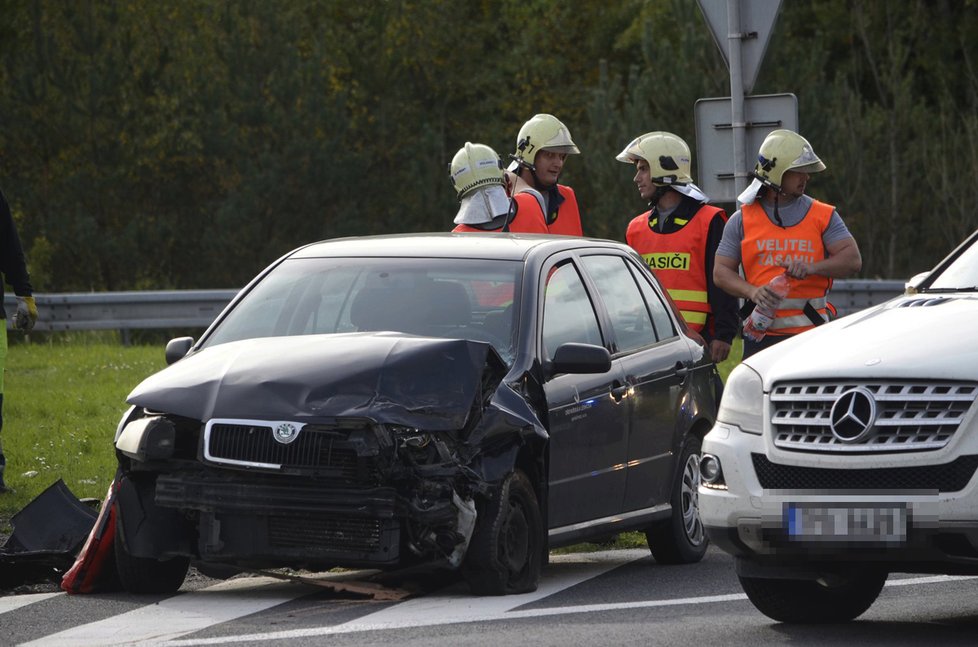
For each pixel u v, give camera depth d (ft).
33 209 322.96
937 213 358.43
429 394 69.15
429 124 383.45
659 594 74.74
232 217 321.11
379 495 67.31
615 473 82.53
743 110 113.39
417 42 406.62
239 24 337.11
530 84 444.14
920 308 65.82
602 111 321.11
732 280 99.66
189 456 71.51
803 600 65.92
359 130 369.09
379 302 79.56
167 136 326.65
